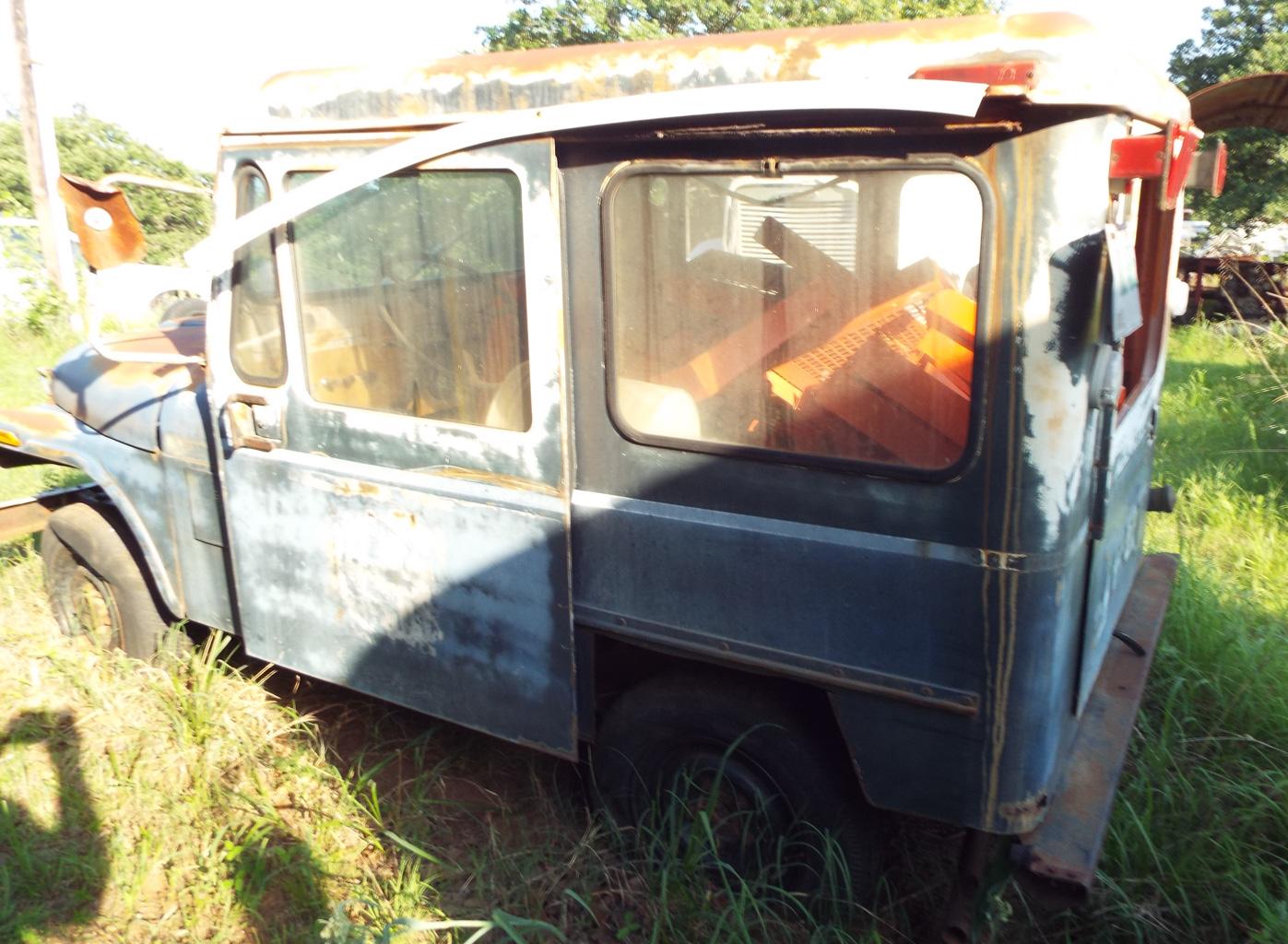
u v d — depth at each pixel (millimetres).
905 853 3006
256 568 3338
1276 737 3441
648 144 2393
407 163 2619
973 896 2404
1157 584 3875
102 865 2988
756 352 2404
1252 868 2787
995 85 1924
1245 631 4043
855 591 2344
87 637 4316
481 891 2830
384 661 3121
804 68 2205
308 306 3021
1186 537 5332
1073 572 2264
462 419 2824
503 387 2732
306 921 2805
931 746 2346
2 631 4410
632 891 2781
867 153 2166
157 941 2746
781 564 2420
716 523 2482
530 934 2703
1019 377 2096
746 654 2516
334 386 3039
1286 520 5691
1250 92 4402
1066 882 2197
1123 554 3109
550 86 2482
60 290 11453
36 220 12414
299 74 2930
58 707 3781
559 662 2762
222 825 3107
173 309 5043
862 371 2285
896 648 2326
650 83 2365
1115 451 2541
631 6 15672
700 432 2504
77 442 3889
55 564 4285
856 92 2018
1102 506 2365
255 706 3648
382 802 3264
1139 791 3059
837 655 2402
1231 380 9133
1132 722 2840
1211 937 2678
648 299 2500
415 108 2715
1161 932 2658
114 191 3018
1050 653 2211
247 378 3219
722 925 2529
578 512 2668
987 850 2469
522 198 2553
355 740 3639
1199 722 3557
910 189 2152
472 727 2990
